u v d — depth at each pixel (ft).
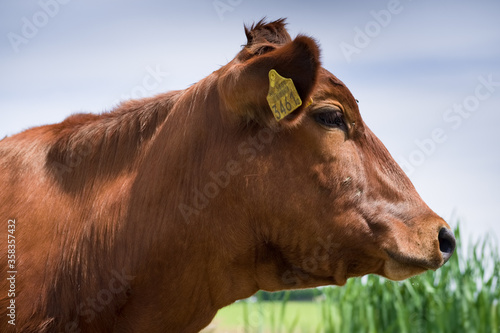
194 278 17.10
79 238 16.80
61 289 16.37
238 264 17.33
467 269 35.58
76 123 18.31
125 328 16.96
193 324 17.65
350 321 36.99
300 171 16.75
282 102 15.58
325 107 16.81
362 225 17.03
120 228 16.90
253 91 16.15
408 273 17.07
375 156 17.63
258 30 17.80
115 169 17.60
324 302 38.93
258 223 16.96
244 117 16.79
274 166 16.76
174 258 16.85
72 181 17.40
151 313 16.96
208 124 17.16
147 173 17.25
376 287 37.42
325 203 16.85
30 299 16.01
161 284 16.90
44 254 16.33
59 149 17.62
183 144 17.19
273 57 15.69
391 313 36.94
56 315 16.22
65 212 16.93
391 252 16.99
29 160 17.22
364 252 17.21
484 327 34.73
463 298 35.19
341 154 17.01
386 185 17.46
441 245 17.48
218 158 16.96
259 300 37.50
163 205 16.94
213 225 16.94
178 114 17.60
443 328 34.91
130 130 17.93
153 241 16.78
